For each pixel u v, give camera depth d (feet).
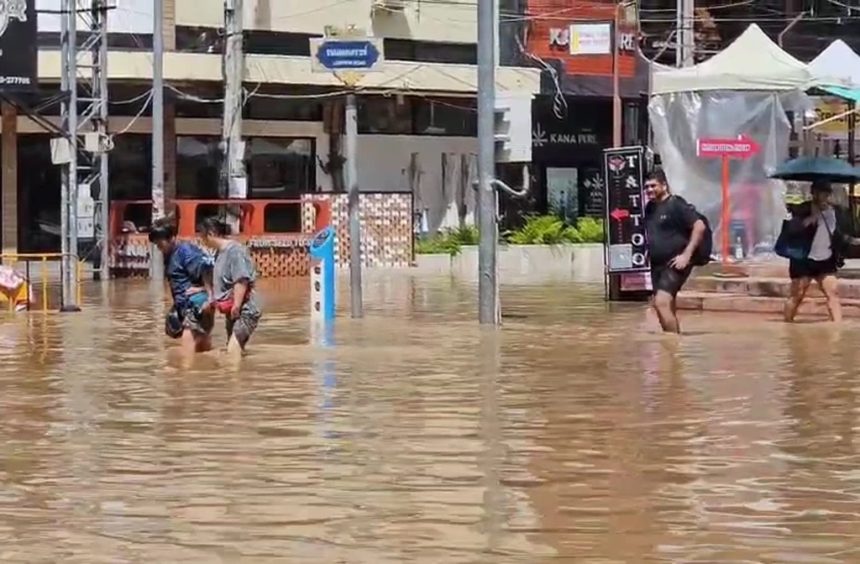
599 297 203.51
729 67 209.77
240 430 86.79
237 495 68.54
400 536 60.18
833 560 55.88
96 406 97.09
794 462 75.46
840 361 119.14
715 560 55.98
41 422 90.63
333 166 326.65
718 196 220.23
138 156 307.37
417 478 71.87
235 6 294.25
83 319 169.68
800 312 163.84
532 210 357.82
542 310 179.22
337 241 283.59
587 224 322.96
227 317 126.82
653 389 102.94
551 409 93.86
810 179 168.25
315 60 160.04
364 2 326.44
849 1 421.18
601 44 315.99
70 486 71.15
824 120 230.27
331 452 79.25
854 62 219.41
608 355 125.39
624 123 373.20
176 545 59.16
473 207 348.79
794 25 389.80
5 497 68.74
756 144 214.48
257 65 305.12
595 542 58.85
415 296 209.56
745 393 100.58
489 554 57.11
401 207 295.48
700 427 86.33
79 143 239.91
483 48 152.76
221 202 265.34
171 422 90.02
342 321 164.04
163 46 286.25
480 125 154.40
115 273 263.90
